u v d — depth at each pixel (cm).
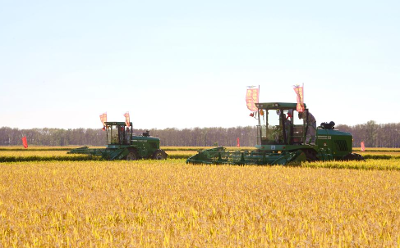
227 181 1656
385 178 1769
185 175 1906
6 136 19400
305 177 1794
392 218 959
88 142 18412
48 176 1944
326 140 2841
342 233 813
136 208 1087
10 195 1314
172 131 16438
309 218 942
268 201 1174
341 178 1762
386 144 14875
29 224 929
